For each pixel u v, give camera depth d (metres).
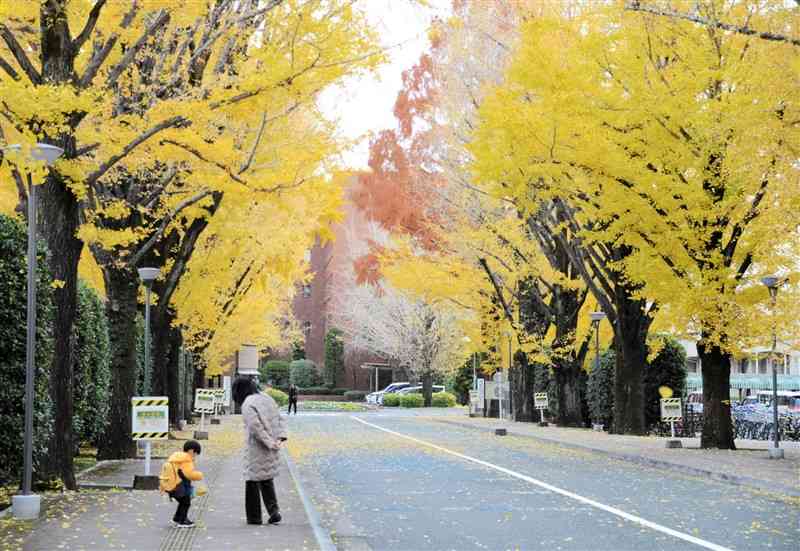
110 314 20.64
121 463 19.66
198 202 18.17
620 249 28.59
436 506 13.50
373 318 73.12
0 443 13.10
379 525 11.69
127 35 13.59
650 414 34.66
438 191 39.00
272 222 26.00
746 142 16.42
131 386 20.70
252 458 10.84
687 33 20.41
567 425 36.88
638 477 17.72
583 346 36.94
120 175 16.83
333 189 17.88
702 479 17.33
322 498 14.45
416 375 74.75
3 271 12.95
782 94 15.39
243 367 48.22
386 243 74.38
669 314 22.73
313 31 13.03
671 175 21.28
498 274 40.34
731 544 10.16
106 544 9.28
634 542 10.33
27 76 13.24
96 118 14.11
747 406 39.69
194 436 28.47
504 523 11.80
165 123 13.50
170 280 23.75
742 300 21.86
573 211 27.27
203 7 13.34
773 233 19.08
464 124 34.56
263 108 14.26
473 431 36.12
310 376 84.94
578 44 20.81
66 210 14.20
